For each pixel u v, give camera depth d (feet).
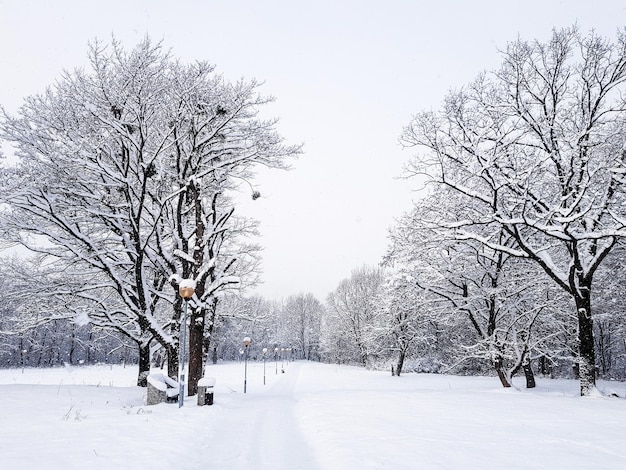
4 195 41.27
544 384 75.72
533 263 62.13
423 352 146.41
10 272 49.70
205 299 49.65
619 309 79.36
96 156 45.14
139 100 44.93
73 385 49.67
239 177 55.52
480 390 57.31
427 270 65.16
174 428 25.59
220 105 50.83
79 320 44.70
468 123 53.36
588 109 51.06
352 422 28.91
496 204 48.34
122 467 16.70
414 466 17.88
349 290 230.89
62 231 50.75
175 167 55.31
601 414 31.91
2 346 169.37
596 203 48.83
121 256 55.98
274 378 108.58
